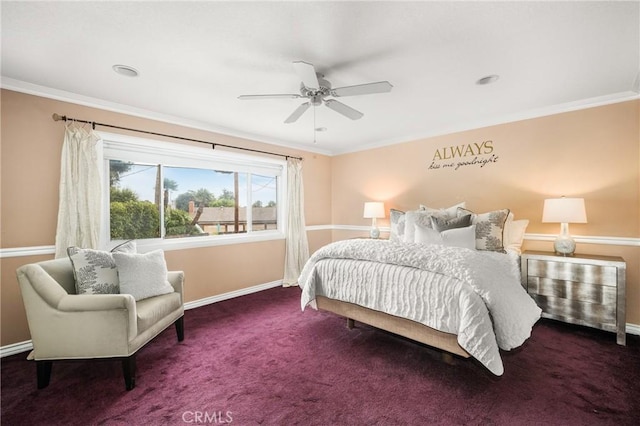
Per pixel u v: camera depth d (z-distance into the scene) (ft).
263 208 14.80
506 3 5.06
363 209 16.25
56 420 5.26
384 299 7.37
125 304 6.05
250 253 13.65
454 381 6.37
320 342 8.32
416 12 5.28
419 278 6.83
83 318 6.03
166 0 4.93
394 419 5.23
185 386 6.25
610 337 8.50
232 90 8.70
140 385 6.29
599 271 8.32
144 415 5.38
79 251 6.92
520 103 9.92
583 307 8.55
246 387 6.21
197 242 11.78
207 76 7.80
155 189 11.14
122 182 10.32
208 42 6.23
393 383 6.31
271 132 13.38
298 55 6.76
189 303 11.46
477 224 10.17
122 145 10.13
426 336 6.72
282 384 6.31
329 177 17.70
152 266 7.81
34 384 6.36
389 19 5.48
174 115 10.94
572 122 9.91
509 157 11.25
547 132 10.39
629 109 8.98
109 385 6.30
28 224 8.17
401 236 12.05
